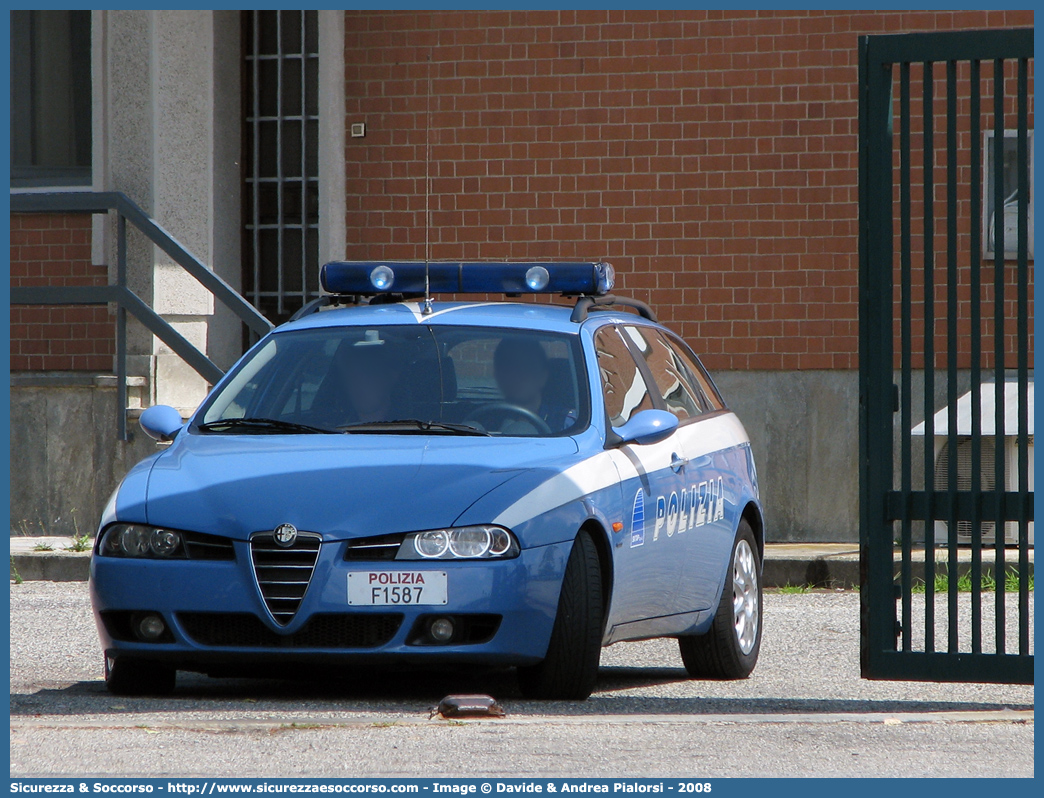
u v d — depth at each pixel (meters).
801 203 50.62
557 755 20.14
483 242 52.34
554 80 51.84
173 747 20.42
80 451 47.41
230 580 23.45
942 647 32.59
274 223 55.34
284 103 55.03
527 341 27.80
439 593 23.08
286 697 25.62
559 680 24.17
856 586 43.91
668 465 27.64
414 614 23.08
